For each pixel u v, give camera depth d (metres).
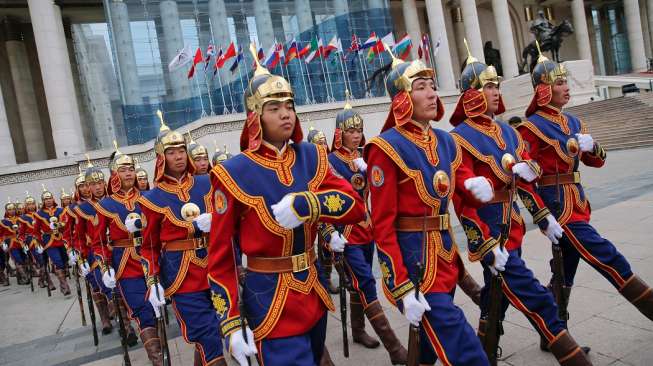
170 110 25.27
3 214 18.27
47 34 21.45
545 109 4.11
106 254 5.46
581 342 3.83
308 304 2.65
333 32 28.42
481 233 3.22
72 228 7.63
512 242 3.50
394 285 2.82
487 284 3.55
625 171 12.79
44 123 28.28
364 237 4.78
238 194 2.54
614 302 4.49
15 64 27.08
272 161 2.66
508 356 3.84
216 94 25.92
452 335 2.75
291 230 2.60
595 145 4.12
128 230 4.98
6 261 15.11
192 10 26.52
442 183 2.96
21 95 27.11
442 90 24.55
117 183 5.71
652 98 21.88
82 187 7.19
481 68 3.65
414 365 2.72
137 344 6.18
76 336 7.08
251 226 2.63
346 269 4.58
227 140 16.95
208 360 3.89
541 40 27.08
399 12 37.62
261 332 2.59
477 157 3.52
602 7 45.81
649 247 5.80
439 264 2.94
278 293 2.61
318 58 27.83
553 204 3.83
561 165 3.95
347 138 5.45
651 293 3.53
